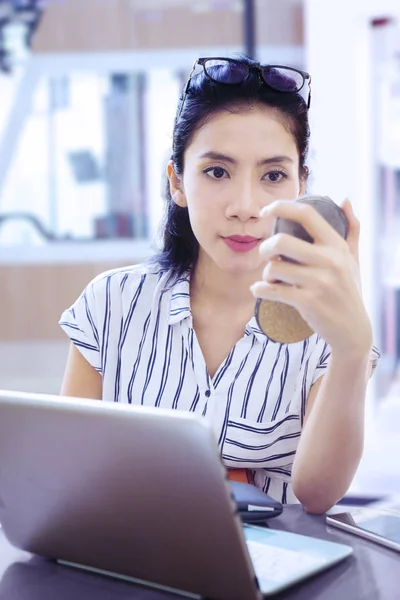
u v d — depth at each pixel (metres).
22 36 5.13
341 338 0.85
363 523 0.96
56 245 5.27
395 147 3.75
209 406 1.19
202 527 0.72
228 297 1.22
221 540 0.71
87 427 0.76
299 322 0.87
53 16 5.10
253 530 0.94
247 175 1.07
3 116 5.21
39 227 5.30
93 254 5.25
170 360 1.22
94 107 5.18
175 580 0.78
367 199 3.72
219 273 1.20
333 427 0.98
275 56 5.00
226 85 1.07
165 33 5.07
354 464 1.00
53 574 0.86
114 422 0.73
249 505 0.98
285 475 1.22
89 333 1.29
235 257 1.09
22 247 5.27
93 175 5.24
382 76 3.69
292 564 0.83
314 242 0.81
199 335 1.24
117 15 5.07
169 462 0.71
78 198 5.26
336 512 1.02
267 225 1.07
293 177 1.11
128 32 5.09
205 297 1.24
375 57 3.67
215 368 1.22
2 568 0.88
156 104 5.15
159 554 0.77
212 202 1.08
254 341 1.19
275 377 1.19
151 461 0.72
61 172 5.25
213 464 0.68
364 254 3.75
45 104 5.21
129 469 0.74
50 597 0.80
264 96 1.07
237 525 0.70
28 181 5.27
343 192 3.69
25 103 5.20
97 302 1.29
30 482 0.84
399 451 3.46
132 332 1.26
